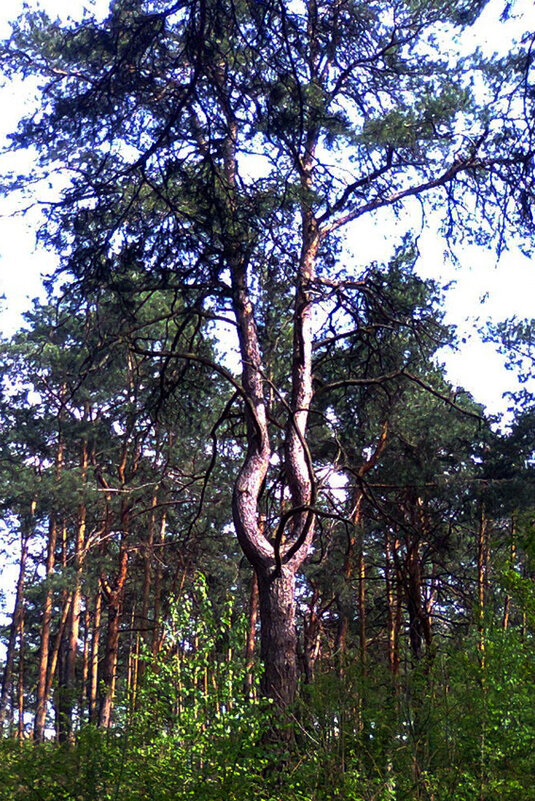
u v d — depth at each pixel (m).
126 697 10.34
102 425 23.39
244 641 11.27
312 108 14.20
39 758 8.92
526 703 9.05
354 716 9.03
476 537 28.88
